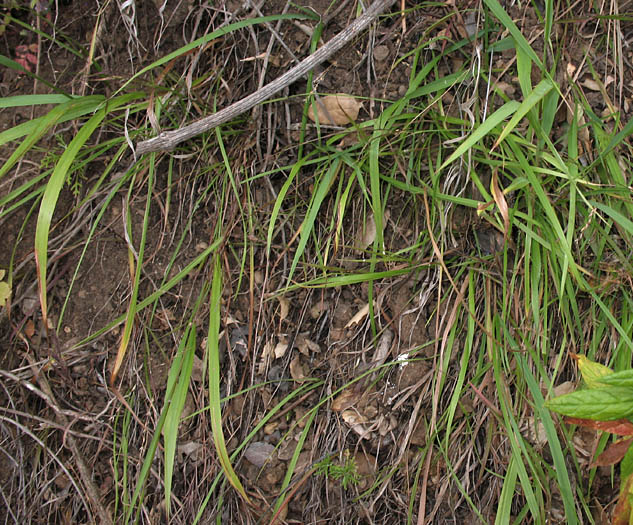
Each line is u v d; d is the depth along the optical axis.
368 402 0.51
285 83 0.50
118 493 0.52
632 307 0.49
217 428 0.46
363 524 0.51
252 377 0.52
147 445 0.52
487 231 0.51
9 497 0.52
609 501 0.49
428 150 0.52
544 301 0.50
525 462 0.50
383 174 0.52
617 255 0.50
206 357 0.51
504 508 0.47
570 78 0.52
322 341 0.52
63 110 0.48
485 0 0.48
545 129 0.50
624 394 0.38
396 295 0.52
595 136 0.52
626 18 0.51
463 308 0.51
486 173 0.52
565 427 0.49
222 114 0.50
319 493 0.51
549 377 0.50
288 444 0.52
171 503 0.52
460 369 0.50
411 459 0.51
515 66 0.52
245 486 0.51
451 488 0.50
